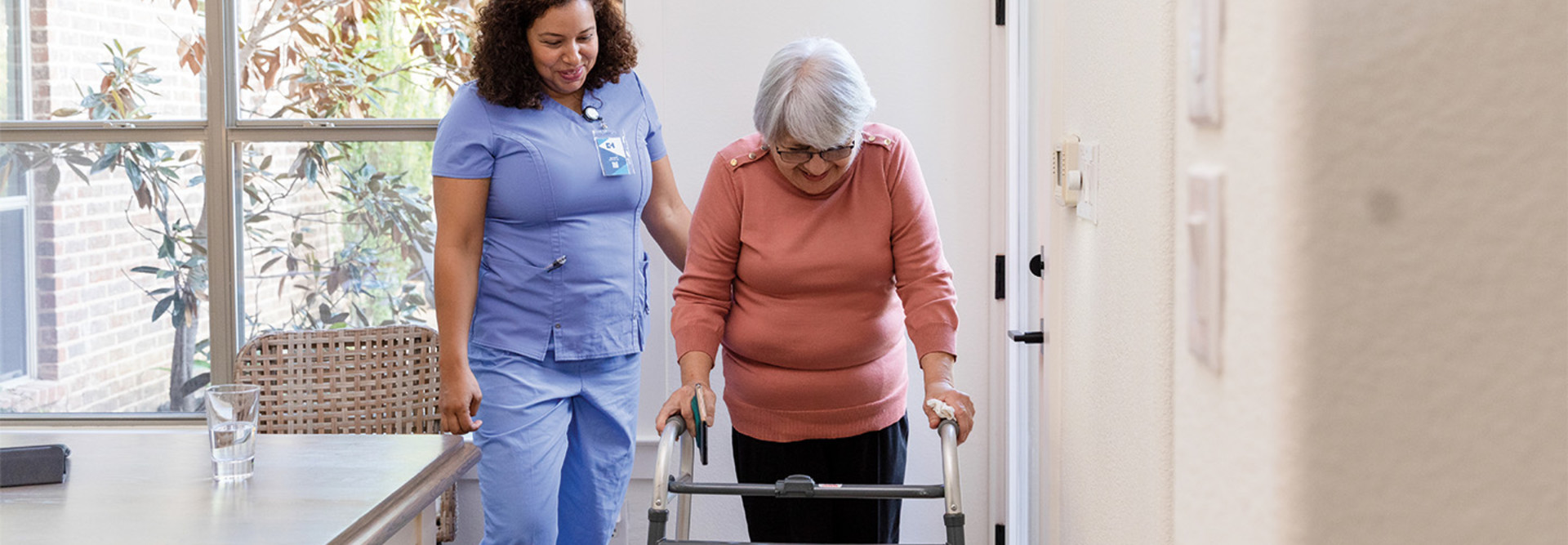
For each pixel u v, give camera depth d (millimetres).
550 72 2303
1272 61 555
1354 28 536
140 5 3105
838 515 2146
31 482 1554
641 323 2543
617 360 2496
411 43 3072
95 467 1663
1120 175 1182
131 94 3127
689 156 2928
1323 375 548
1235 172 617
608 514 2588
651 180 2545
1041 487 1864
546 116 2342
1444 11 530
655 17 2889
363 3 3070
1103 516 1298
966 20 2855
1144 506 1062
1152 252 1014
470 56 3064
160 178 3145
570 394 2426
